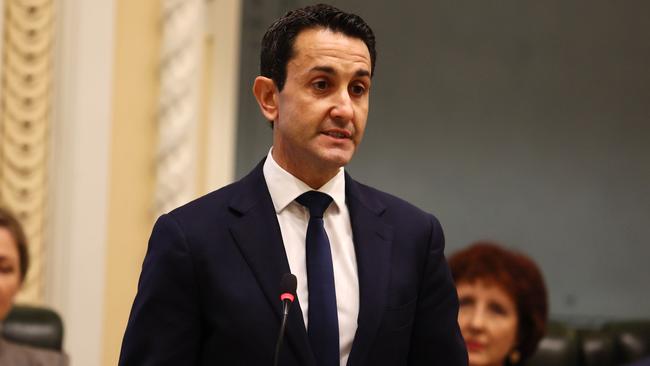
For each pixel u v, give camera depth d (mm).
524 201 18328
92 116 9789
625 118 18328
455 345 4555
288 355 4152
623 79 18328
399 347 4367
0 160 9734
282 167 4559
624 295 18266
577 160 18328
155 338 4238
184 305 4270
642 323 8758
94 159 9797
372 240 4496
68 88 9789
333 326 4246
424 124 18328
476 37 18344
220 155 11148
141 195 9867
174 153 9867
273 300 4230
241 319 4184
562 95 18344
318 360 4188
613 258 18297
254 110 17594
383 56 18344
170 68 9867
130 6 9898
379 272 4402
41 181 9773
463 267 6578
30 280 9680
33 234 9727
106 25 9805
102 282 9758
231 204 4480
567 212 18344
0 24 9641
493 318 6473
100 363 9734
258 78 4539
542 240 18312
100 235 9773
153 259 4352
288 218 4520
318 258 4383
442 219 18297
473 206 18328
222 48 11172
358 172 18328
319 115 4211
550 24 18344
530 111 18328
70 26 9805
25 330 7887
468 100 18344
